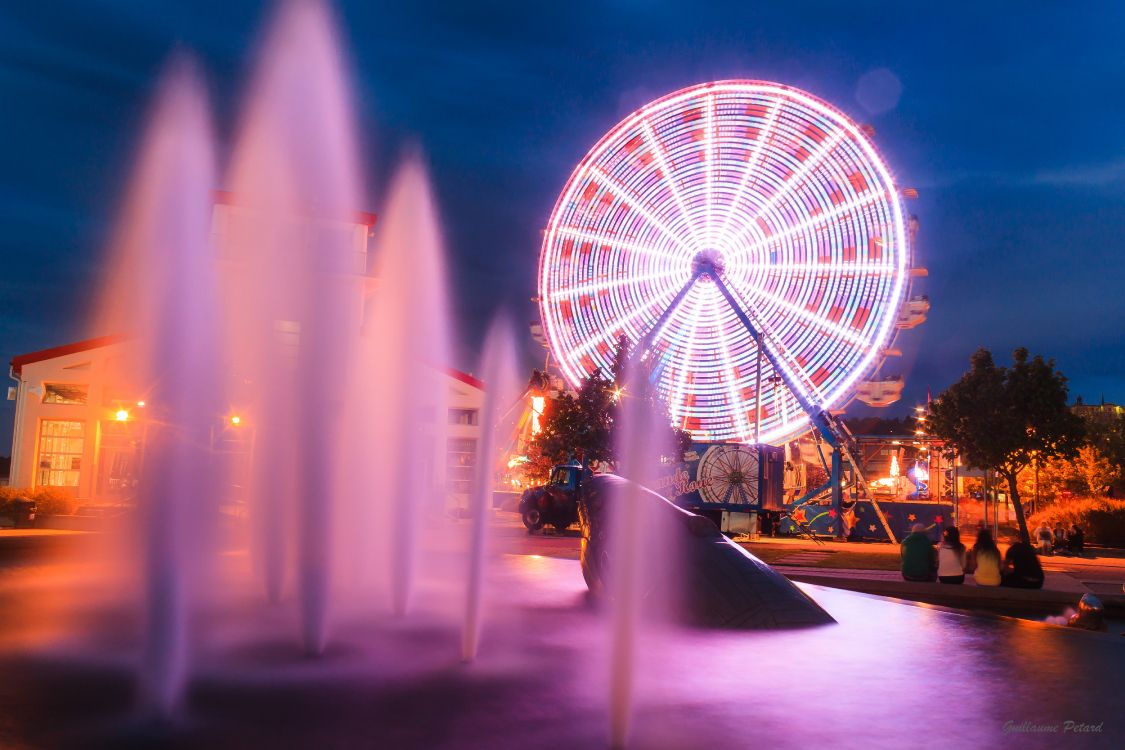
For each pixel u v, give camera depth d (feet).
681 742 12.82
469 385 138.72
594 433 135.95
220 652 18.81
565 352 162.09
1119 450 167.63
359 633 21.39
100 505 98.02
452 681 16.46
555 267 165.58
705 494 120.98
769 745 12.81
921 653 20.48
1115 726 14.14
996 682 17.37
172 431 32.24
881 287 143.23
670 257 164.45
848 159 150.51
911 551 53.42
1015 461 121.39
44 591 27.84
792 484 169.68
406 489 34.01
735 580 25.03
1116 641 22.35
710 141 164.04
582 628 22.79
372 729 13.17
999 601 49.19
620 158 169.07
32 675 16.37
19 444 118.42
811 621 24.17
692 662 18.98
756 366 139.44
